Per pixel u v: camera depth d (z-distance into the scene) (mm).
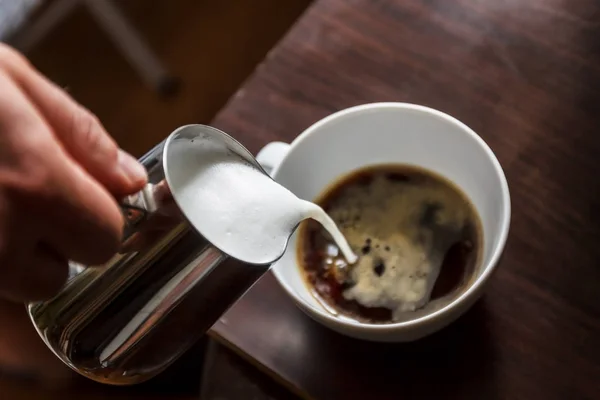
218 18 1302
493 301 520
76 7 1338
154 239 406
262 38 1260
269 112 607
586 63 584
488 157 498
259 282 551
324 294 527
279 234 440
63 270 391
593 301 510
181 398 579
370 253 532
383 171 559
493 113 577
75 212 372
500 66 593
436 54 605
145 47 1303
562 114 568
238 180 441
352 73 610
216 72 1255
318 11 639
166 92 1260
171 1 1329
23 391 549
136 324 421
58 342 423
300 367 525
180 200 407
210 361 565
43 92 395
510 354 506
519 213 541
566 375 497
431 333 491
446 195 542
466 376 505
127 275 411
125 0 1352
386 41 618
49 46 1339
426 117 519
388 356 519
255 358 532
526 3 612
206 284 417
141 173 406
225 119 610
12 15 1312
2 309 555
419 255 526
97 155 395
